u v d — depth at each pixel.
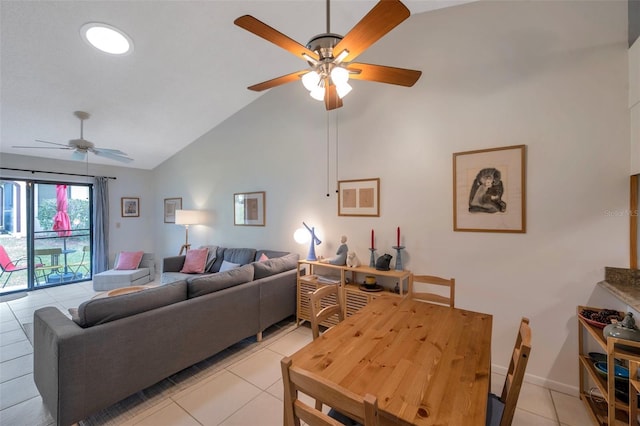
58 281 5.09
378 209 2.96
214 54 3.03
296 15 2.68
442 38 2.57
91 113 3.63
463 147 2.47
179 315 2.11
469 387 1.02
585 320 1.79
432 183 2.63
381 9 1.25
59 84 3.02
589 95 1.99
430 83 2.63
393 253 2.86
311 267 3.34
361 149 3.09
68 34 2.44
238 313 2.59
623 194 1.90
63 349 1.55
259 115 4.13
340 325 1.58
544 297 2.15
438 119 2.60
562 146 2.08
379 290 2.76
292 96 3.75
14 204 4.67
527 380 2.21
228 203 4.62
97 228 5.32
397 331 1.50
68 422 1.58
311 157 3.55
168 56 2.92
